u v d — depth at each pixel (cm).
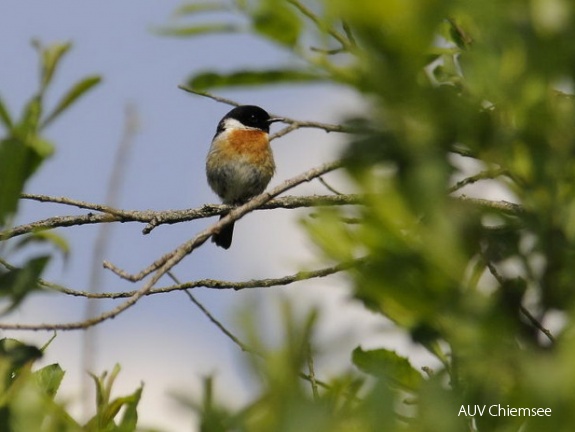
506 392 237
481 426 241
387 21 227
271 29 308
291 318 238
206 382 242
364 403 243
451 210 241
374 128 237
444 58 423
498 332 236
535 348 232
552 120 241
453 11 230
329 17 248
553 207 244
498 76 239
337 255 254
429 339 249
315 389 265
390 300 247
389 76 233
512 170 249
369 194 240
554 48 227
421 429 245
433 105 236
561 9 225
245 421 234
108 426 408
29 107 331
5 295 340
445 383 263
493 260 243
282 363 236
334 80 299
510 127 244
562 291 237
